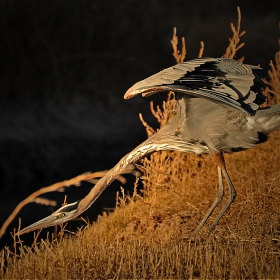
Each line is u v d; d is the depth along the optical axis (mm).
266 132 15602
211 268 13977
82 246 16078
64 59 45781
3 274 14891
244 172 20812
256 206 17656
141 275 14000
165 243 16281
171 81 13273
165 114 20734
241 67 14406
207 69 13992
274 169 20578
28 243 22656
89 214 25297
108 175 15953
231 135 15609
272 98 23109
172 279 13625
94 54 47031
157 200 20125
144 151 16219
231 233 15898
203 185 20406
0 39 43938
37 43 45031
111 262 14906
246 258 14172
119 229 19250
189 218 18469
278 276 13109
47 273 14664
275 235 15781
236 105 13430
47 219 15797
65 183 14508
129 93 13469
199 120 15688
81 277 14344
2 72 43281
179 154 21016
